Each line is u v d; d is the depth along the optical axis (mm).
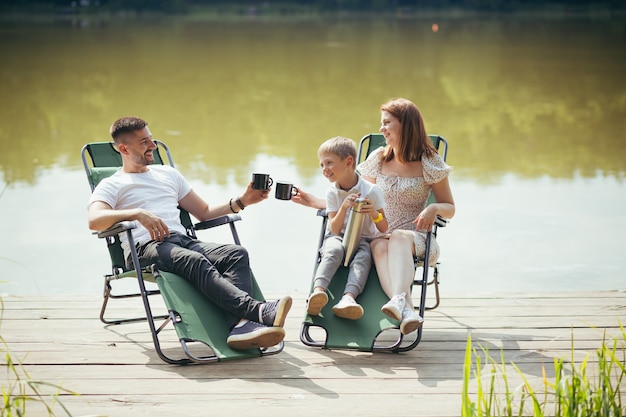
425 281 3641
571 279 5332
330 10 36969
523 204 7195
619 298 4406
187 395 3156
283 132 10781
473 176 8305
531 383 3256
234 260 3676
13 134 10633
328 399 3119
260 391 3193
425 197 3979
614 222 6609
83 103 13219
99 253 5887
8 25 28031
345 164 3727
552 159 9156
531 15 35500
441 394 3164
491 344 3711
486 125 11367
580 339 3771
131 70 17094
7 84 15055
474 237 6246
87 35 24812
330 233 3869
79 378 3324
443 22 31719
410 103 3916
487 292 4562
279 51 20859
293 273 5492
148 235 3809
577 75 16359
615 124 11367
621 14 35344
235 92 14508
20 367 3438
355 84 15492
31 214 6840
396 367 3439
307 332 3727
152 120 11719
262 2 37250
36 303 4352
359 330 3570
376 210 3752
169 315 3473
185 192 4125
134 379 3312
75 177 8234
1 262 5645
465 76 16406
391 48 21797
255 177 3961
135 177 3967
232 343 3441
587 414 2488
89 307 4293
